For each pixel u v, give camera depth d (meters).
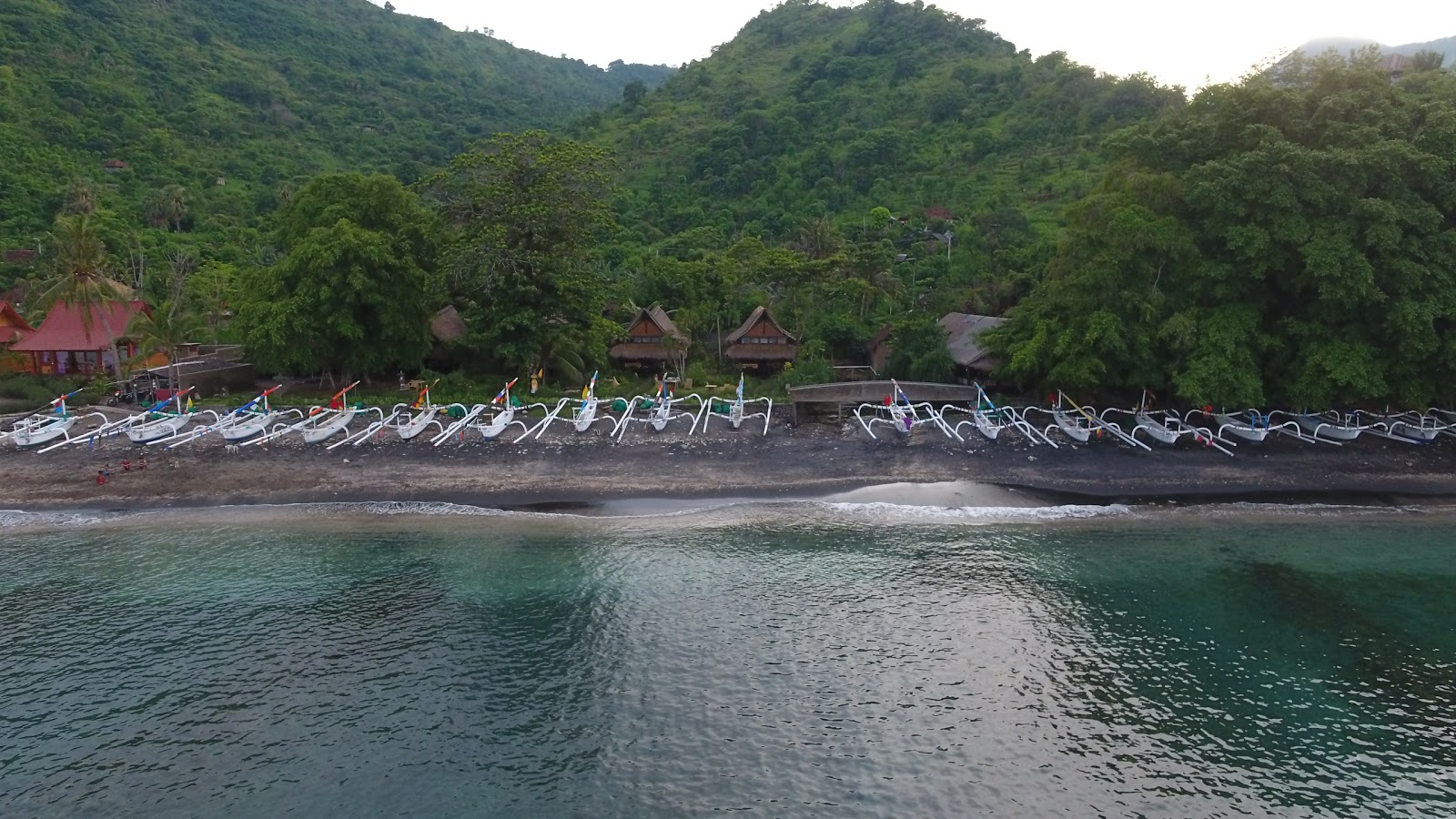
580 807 18.31
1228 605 27.66
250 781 19.11
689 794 18.73
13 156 97.75
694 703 22.06
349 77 176.38
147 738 20.58
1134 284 45.72
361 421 46.28
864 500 37.44
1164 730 21.14
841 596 28.09
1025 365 47.38
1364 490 39.19
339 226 47.97
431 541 32.69
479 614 26.72
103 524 34.16
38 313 65.69
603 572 29.84
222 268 83.50
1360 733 21.09
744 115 140.75
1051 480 39.75
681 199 126.12
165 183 107.69
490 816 18.05
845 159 124.50
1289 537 33.81
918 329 56.69
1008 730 21.03
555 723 21.23
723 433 45.09
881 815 18.09
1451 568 30.81
